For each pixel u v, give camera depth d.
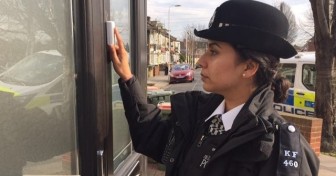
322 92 8.39
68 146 1.57
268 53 1.37
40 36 1.37
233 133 1.32
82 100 1.64
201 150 1.39
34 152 1.35
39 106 1.37
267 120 1.29
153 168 6.45
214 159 1.32
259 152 1.24
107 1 1.86
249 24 1.36
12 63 1.22
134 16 2.54
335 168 6.88
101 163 1.73
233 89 1.43
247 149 1.27
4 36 1.18
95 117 1.70
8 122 1.21
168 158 1.54
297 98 10.12
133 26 2.54
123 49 1.95
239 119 1.32
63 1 1.50
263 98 1.37
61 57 1.50
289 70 10.50
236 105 1.44
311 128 6.94
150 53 54.47
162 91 9.52
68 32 1.54
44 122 1.41
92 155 1.69
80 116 1.64
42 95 1.39
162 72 60.50
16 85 1.24
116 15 2.14
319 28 8.17
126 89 1.95
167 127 1.90
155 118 1.95
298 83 10.15
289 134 1.27
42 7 1.37
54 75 1.46
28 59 1.30
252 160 1.25
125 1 2.35
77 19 1.59
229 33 1.34
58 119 1.50
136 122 1.93
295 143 1.26
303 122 7.08
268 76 1.40
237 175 1.29
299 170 1.22
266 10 1.37
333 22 8.13
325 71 8.32
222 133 1.38
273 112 1.38
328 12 8.12
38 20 1.35
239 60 1.38
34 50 1.33
